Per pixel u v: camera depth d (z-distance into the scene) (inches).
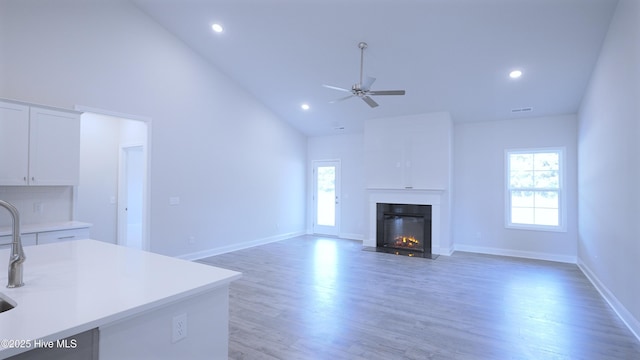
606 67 149.4
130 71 178.5
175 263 74.1
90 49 162.1
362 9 157.2
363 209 301.9
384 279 177.6
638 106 110.9
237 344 104.1
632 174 117.7
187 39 203.6
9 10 136.7
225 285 64.3
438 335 112.0
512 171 246.8
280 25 177.6
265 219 277.3
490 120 251.0
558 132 230.2
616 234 135.6
